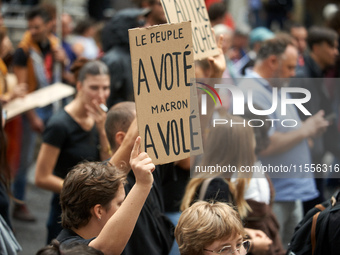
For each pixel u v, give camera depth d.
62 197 5.57
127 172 6.15
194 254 5.40
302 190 8.92
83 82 8.93
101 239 5.00
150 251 6.16
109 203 5.48
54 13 15.11
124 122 6.80
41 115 14.80
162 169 7.07
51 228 9.17
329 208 6.07
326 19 19.52
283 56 9.95
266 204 7.47
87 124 9.08
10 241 6.82
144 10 11.48
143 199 5.06
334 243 5.88
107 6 23.61
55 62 15.21
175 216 7.34
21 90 11.45
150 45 5.34
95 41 19.42
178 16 6.34
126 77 11.42
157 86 5.38
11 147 12.89
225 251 5.36
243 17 26.20
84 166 5.63
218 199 6.92
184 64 5.48
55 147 8.85
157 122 5.37
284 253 7.77
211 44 6.77
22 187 13.23
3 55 13.47
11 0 19.22
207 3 21.77
